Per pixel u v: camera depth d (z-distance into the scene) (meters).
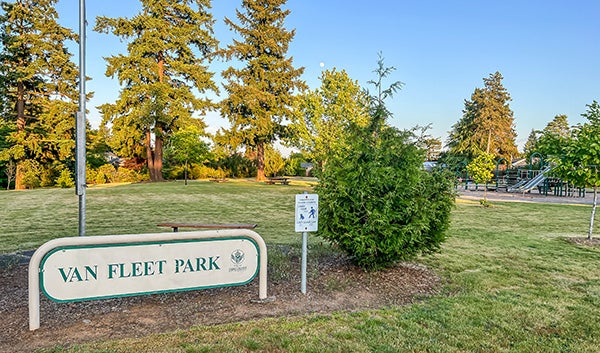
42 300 3.79
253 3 28.36
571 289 4.74
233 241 3.77
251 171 38.38
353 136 5.07
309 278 4.75
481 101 48.81
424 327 3.40
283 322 3.38
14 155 25.59
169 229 8.56
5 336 3.00
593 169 8.20
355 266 5.26
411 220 4.75
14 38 25.16
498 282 5.01
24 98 26.94
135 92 26.03
